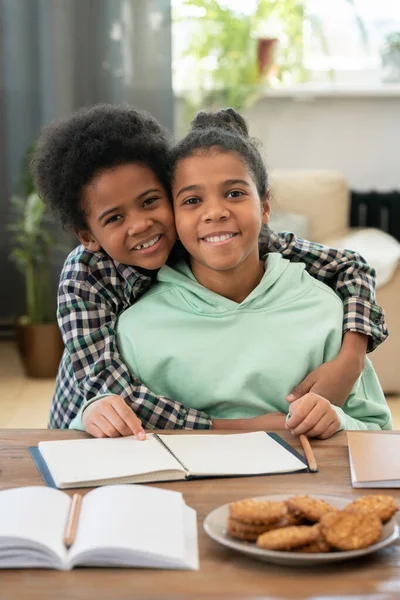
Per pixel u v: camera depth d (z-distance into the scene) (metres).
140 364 1.42
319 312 1.48
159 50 4.11
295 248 1.61
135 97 4.14
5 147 4.22
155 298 1.47
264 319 1.44
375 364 3.31
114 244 1.42
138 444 1.16
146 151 1.41
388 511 0.87
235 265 1.37
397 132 4.40
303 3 4.20
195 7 4.17
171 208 1.43
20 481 1.05
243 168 1.37
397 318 3.28
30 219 3.70
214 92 4.18
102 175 1.39
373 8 4.45
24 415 3.09
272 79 4.28
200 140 1.38
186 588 0.78
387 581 0.80
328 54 4.27
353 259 1.62
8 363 3.99
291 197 3.94
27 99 4.18
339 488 1.02
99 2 4.07
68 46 4.09
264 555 0.81
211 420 1.37
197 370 1.42
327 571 0.81
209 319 1.43
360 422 1.42
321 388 1.41
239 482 1.04
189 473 1.05
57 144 1.46
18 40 4.13
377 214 4.30
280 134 4.42
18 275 4.38
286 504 0.88
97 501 0.91
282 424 1.34
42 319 3.74
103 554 0.82
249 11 4.19
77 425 1.29
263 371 1.41
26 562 0.82
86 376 1.41
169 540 0.84
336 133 4.41
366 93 4.31
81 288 1.45
